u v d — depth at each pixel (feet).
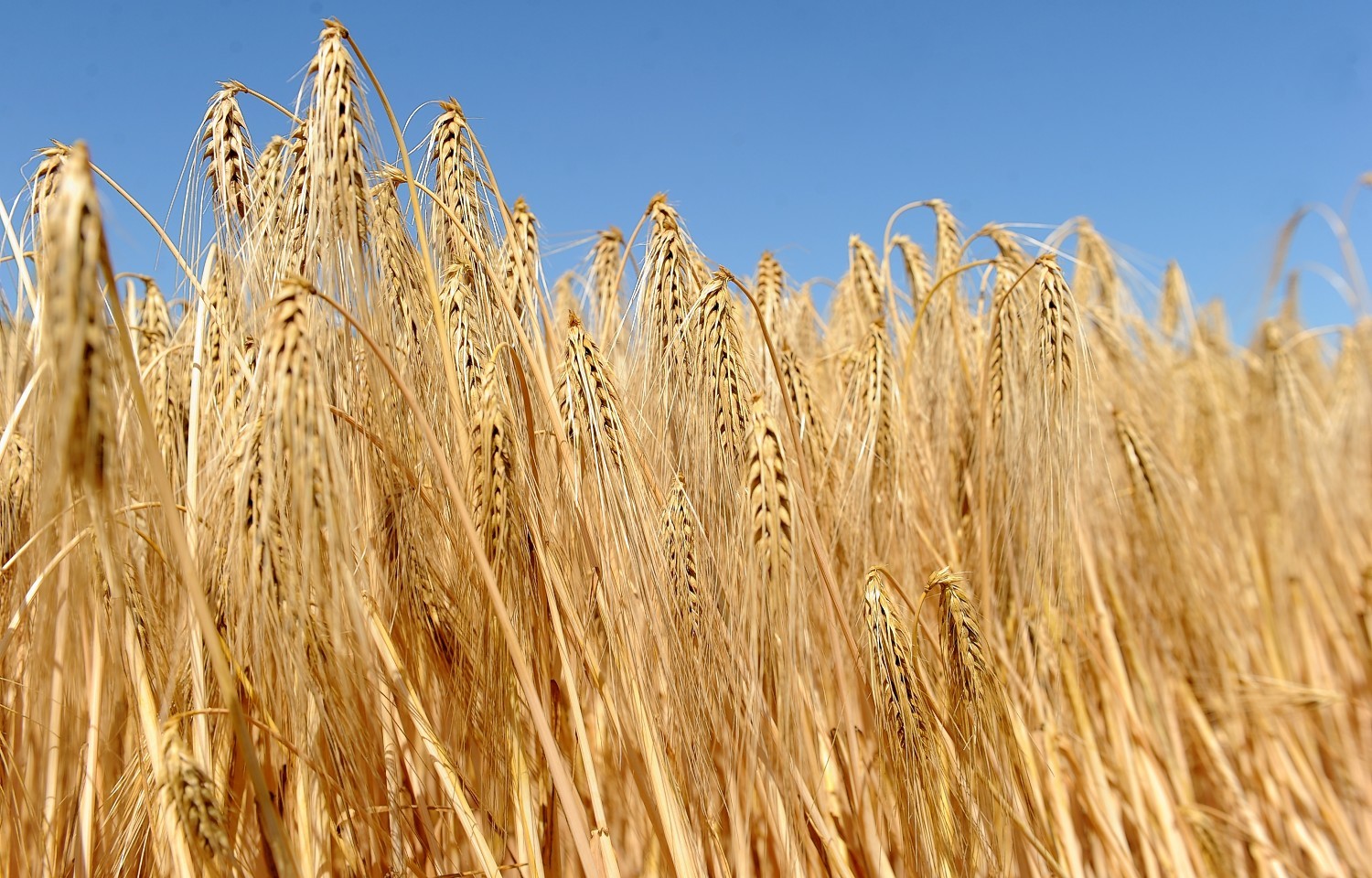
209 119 2.14
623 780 2.29
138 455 2.09
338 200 1.90
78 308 1.46
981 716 2.15
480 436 2.00
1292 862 2.81
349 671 1.82
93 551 1.87
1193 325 4.14
